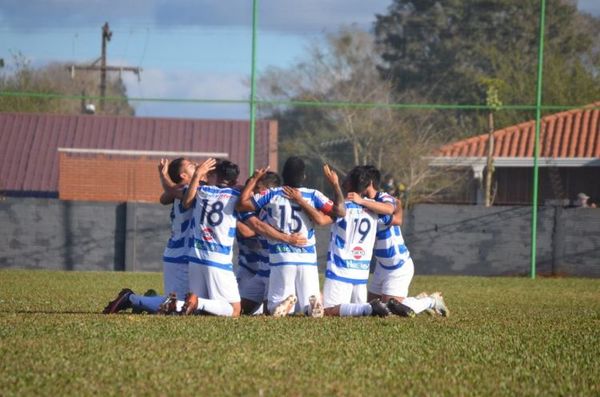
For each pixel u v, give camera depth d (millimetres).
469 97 134500
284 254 31297
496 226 70750
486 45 140000
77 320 27906
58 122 102438
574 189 98812
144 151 94812
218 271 30781
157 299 31125
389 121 113250
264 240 33156
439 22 140500
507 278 67812
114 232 70688
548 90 121812
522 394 18516
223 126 102938
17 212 70312
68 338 23891
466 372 20578
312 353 22375
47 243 70500
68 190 85375
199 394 17703
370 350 23047
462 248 71000
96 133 101312
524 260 70688
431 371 20516
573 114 103312
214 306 30547
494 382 19562
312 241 31688
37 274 63531
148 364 20484
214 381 18844
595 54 142125
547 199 95562
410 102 131875
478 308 39875
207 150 99375
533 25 140750
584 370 21438
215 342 23672
